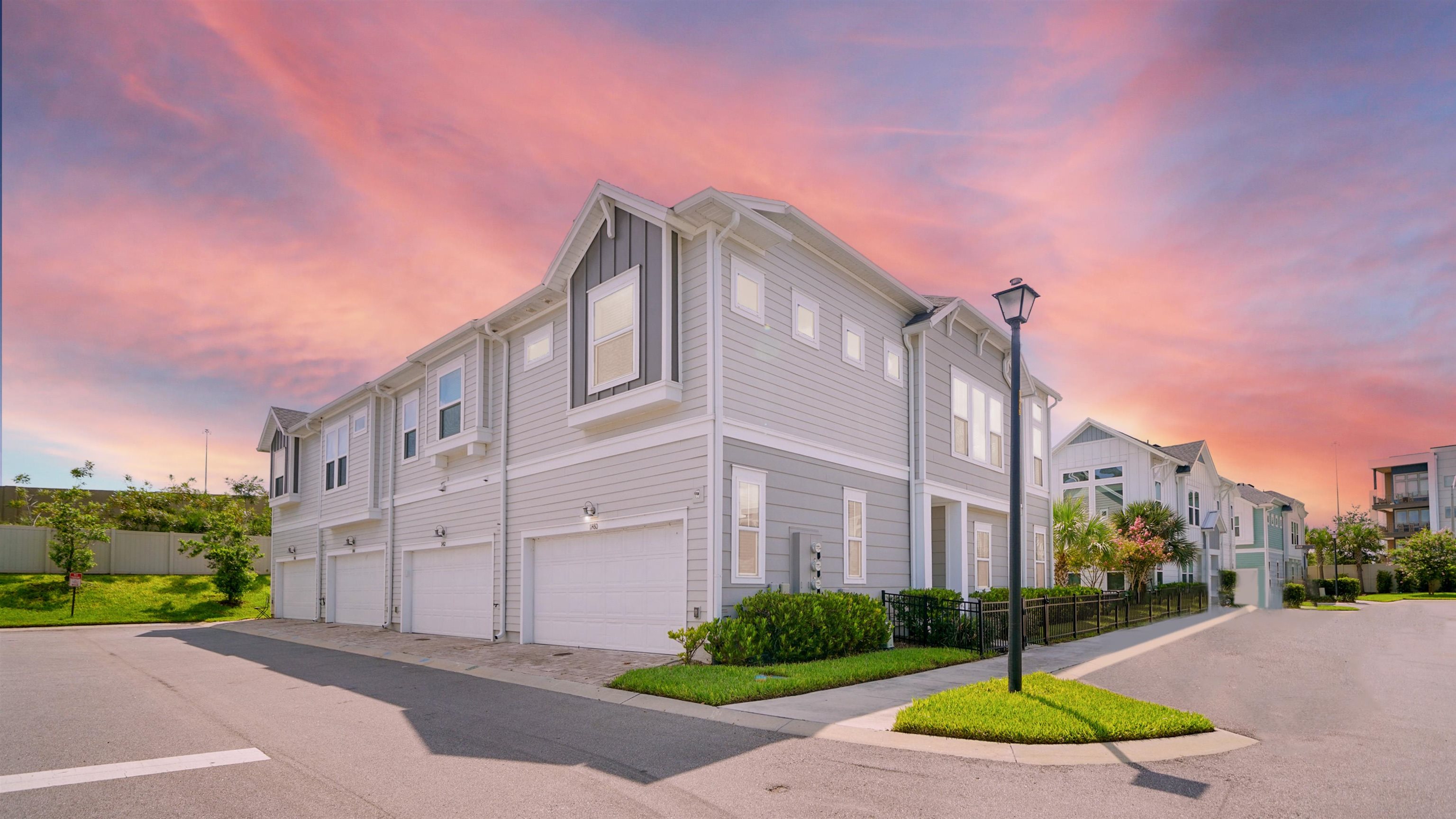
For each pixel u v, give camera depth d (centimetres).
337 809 524
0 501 3553
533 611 1505
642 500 1256
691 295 1216
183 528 3656
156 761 642
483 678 1107
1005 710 767
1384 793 550
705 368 1176
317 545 2423
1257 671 1134
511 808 525
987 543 1848
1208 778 586
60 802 536
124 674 1176
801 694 905
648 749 673
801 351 1343
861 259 1445
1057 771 604
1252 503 4300
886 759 637
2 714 849
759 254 1281
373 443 2092
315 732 751
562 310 1512
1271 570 4319
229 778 593
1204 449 3559
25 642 1748
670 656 1171
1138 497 3188
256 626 2281
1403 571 4891
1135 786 566
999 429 1947
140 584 3022
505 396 1634
